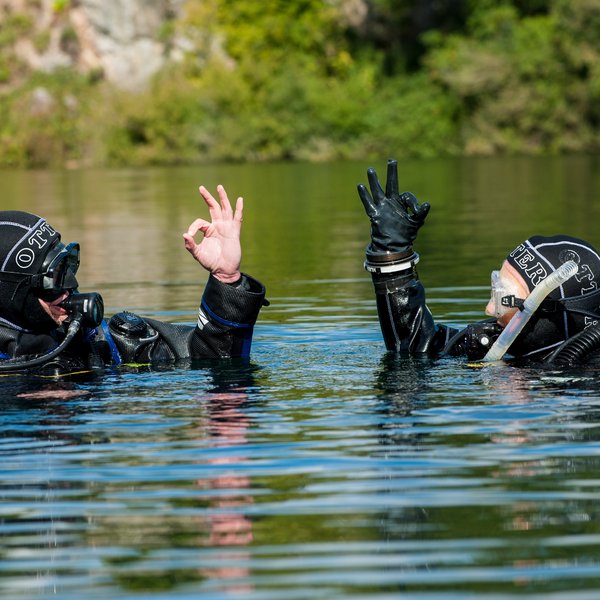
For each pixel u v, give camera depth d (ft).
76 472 27.45
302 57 335.06
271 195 163.22
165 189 185.68
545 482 25.79
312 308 55.93
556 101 289.94
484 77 295.48
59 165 309.63
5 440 30.35
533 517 23.62
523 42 299.99
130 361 40.55
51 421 32.30
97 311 38.34
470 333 39.52
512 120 295.48
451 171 210.18
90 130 316.40
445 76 304.09
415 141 304.50
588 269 37.60
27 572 21.63
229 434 30.58
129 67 346.13
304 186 183.83
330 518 23.88
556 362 37.73
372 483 26.08
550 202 128.67
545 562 21.34
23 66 344.69
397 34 337.93
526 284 37.45
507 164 231.71
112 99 321.52
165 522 23.91
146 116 314.14
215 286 40.29
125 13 343.87
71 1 347.56
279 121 315.17
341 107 311.88
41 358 37.37
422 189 162.40
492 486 25.61
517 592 20.13
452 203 133.49
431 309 54.39
